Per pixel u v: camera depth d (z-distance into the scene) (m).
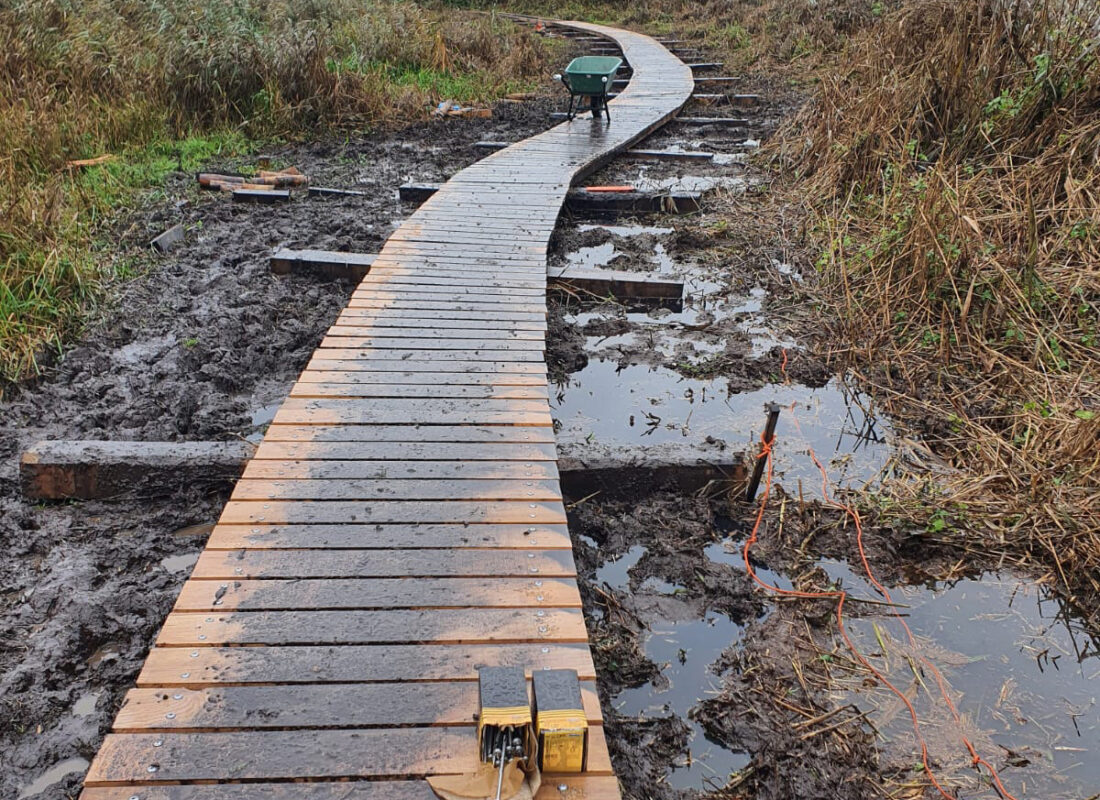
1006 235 6.09
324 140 10.85
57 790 2.60
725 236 7.75
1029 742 2.88
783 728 2.90
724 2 20.36
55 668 3.04
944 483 4.20
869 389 5.20
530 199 7.81
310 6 14.48
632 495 4.10
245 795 2.12
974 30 7.98
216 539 3.06
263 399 4.99
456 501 3.34
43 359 5.23
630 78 15.05
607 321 6.16
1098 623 3.40
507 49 16.22
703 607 3.44
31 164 8.27
